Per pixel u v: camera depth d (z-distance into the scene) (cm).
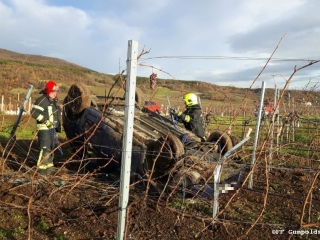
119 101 775
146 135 620
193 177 524
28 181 578
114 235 416
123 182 321
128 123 313
